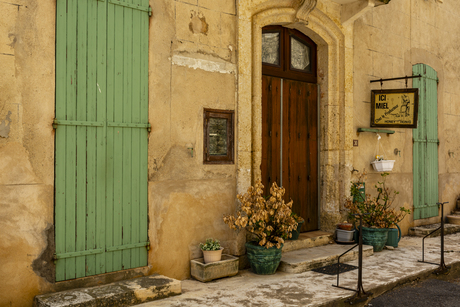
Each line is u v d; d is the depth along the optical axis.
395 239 7.14
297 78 7.02
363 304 4.64
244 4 5.78
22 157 4.03
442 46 9.55
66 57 4.30
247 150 5.79
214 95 5.50
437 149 9.45
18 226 4.00
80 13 4.39
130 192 4.77
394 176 8.27
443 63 9.57
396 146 8.30
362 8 6.79
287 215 5.34
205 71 5.41
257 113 5.99
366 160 7.64
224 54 5.60
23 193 4.03
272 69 6.66
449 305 4.70
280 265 5.58
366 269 5.68
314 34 7.02
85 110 4.43
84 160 4.42
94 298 3.96
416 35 8.80
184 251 5.20
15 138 3.99
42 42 4.14
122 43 4.71
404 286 5.30
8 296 3.93
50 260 4.19
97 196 4.51
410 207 8.63
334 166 7.23
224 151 5.67
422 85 8.96
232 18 5.70
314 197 7.22
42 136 4.15
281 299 4.36
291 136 6.90
